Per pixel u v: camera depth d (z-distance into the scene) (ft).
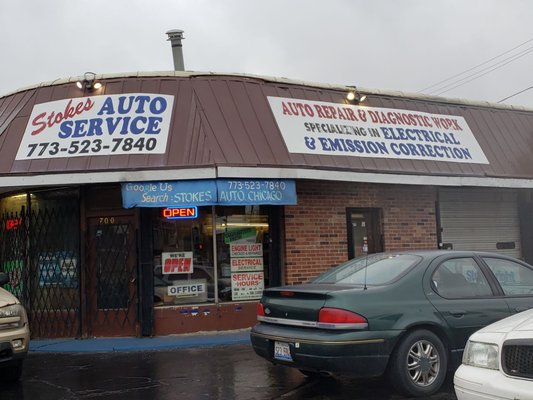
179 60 45.75
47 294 37.06
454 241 45.39
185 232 36.11
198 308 35.45
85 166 33.12
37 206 37.81
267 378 24.62
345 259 39.63
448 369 21.20
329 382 23.61
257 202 33.53
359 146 38.91
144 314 34.71
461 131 44.78
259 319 22.93
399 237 42.11
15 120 36.91
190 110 35.32
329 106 39.91
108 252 35.88
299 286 22.52
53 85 37.73
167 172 32.32
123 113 34.99
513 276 23.54
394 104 43.24
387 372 20.45
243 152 34.19
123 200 32.32
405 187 42.75
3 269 39.81
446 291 21.71
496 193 48.08
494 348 15.26
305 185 38.91
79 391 23.71
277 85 39.27
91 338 35.50
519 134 48.06
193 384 24.00
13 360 24.25
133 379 25.38
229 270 36.76
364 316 19.81
